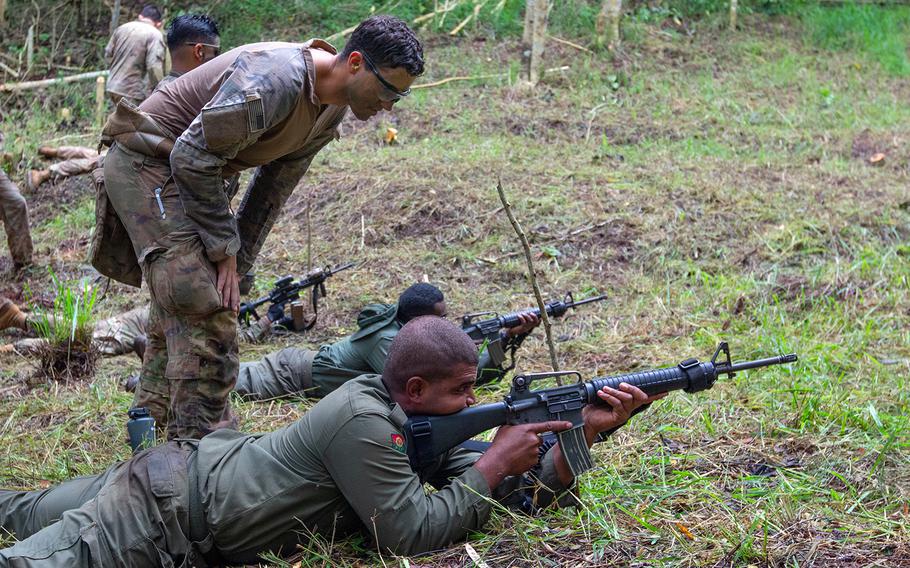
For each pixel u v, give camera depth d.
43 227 8.49
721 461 3.84
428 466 3.22
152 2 12.91
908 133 10.46
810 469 3.73
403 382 3.08
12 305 5.97
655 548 3.04
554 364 3.48
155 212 3.70
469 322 4.79
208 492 2.97
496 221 7.59
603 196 8.08
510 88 11.09
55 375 5.24
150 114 3.72
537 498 3.26
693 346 5.51
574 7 13.05
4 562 2.74
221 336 3.86
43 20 12.63
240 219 4.25
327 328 6.18
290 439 3.06
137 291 6.88
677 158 9.29
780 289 6.46
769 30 13.81
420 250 7.29
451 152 9.12
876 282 6.40
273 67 3.47
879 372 4.88
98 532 2.85
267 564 3.06
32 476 3.90
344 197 8.04
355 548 3.08
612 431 3.35
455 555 3.01
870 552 2.96
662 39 12.95
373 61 3.46
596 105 10.84
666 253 7.18
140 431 3.55
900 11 14.82
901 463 3.73
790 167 9.17
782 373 4.82
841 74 12.55
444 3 12.95
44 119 10.74
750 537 2.95
